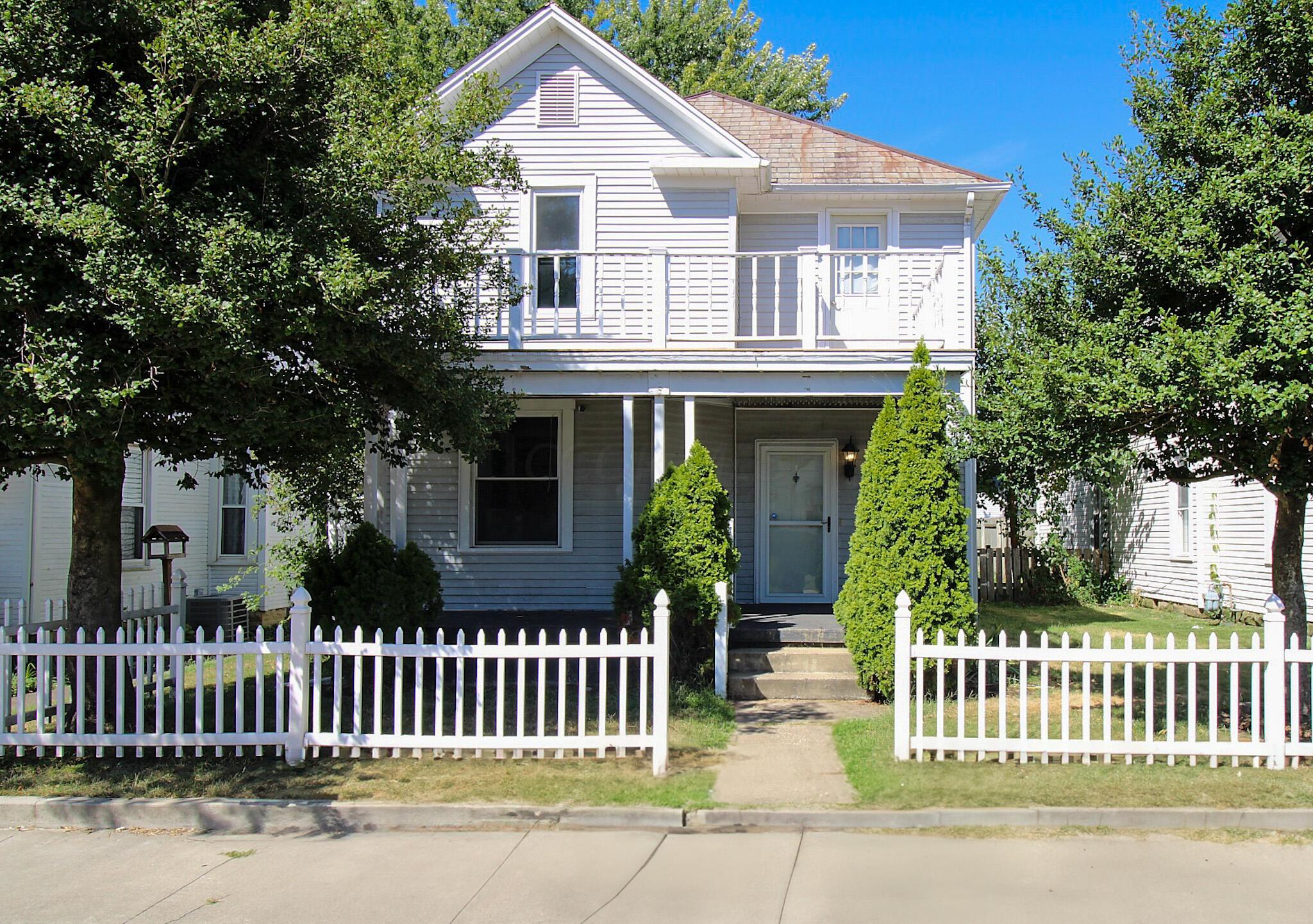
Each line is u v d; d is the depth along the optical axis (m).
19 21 6.23
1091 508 21.34
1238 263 6.91
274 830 6.06
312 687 7.59
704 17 30.03
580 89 12.99
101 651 7.02
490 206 12.52
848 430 13.35
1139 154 7.82
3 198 5.85
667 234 12.88
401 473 11.44
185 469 14.46
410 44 23.48
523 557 13.02
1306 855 5.51
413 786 6.48
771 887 5.08
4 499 12.23
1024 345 10.40
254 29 6.75
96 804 6.14
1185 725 8.23
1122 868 5.33
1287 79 7.35
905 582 9.16
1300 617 7.75
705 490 9.88
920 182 13.63
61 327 6.11
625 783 6.61
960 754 7.01
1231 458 7.50
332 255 6.71
